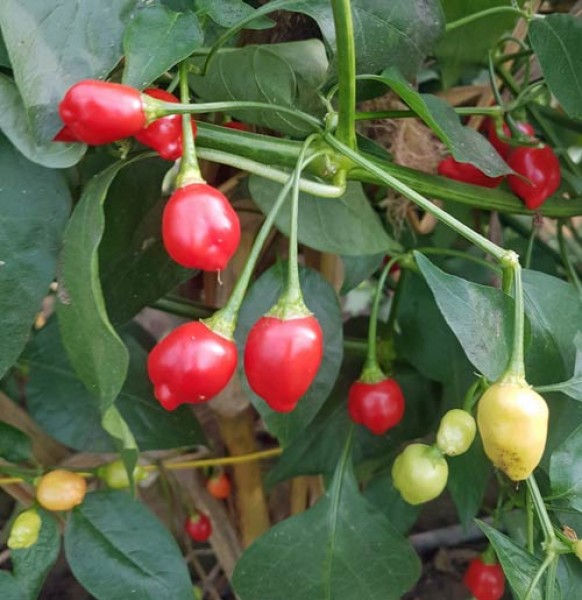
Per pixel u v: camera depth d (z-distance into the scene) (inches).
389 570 13.7
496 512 14.1
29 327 10.0
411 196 9.7
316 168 10.7
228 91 11.4
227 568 20.7
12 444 13.3
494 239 16.6
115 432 11.0
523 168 13.3
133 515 13.2
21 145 9.2
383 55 11.2
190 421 14.7
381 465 17.3
